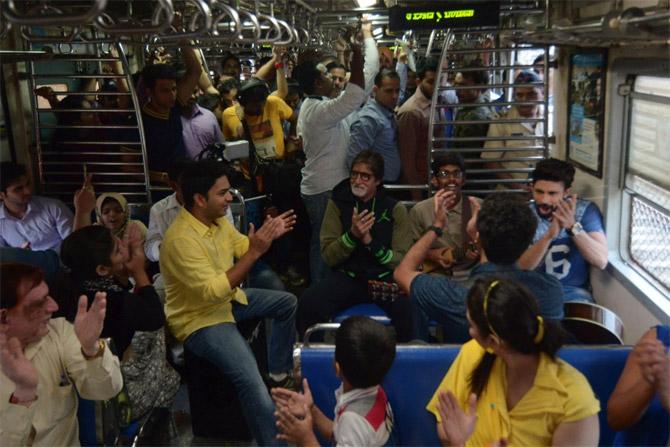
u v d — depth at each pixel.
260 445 2.99
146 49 6.29
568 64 4.07
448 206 3.02
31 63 4.48
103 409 2.30
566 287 3.48
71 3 2.92
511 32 3.99
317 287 3.48
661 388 1.97
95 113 4.78
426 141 4.75
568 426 1.82
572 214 3.12
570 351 2.23
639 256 3.35
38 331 2.10
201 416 3.29
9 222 3.67
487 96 5.31
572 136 4.04
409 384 2.26
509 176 4.66
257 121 4.95
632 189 3.40
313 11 4.08
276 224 2.92
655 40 2.61
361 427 2.04
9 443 2.03
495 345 1.83
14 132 4.54
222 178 3.03
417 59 7.23
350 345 2.03
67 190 4.86
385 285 3.38
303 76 4.41
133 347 2.71
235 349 3.02
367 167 3.41
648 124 3.18
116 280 2.98
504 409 1.89
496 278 1.86
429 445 2.28
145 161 4.61
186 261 2.97
